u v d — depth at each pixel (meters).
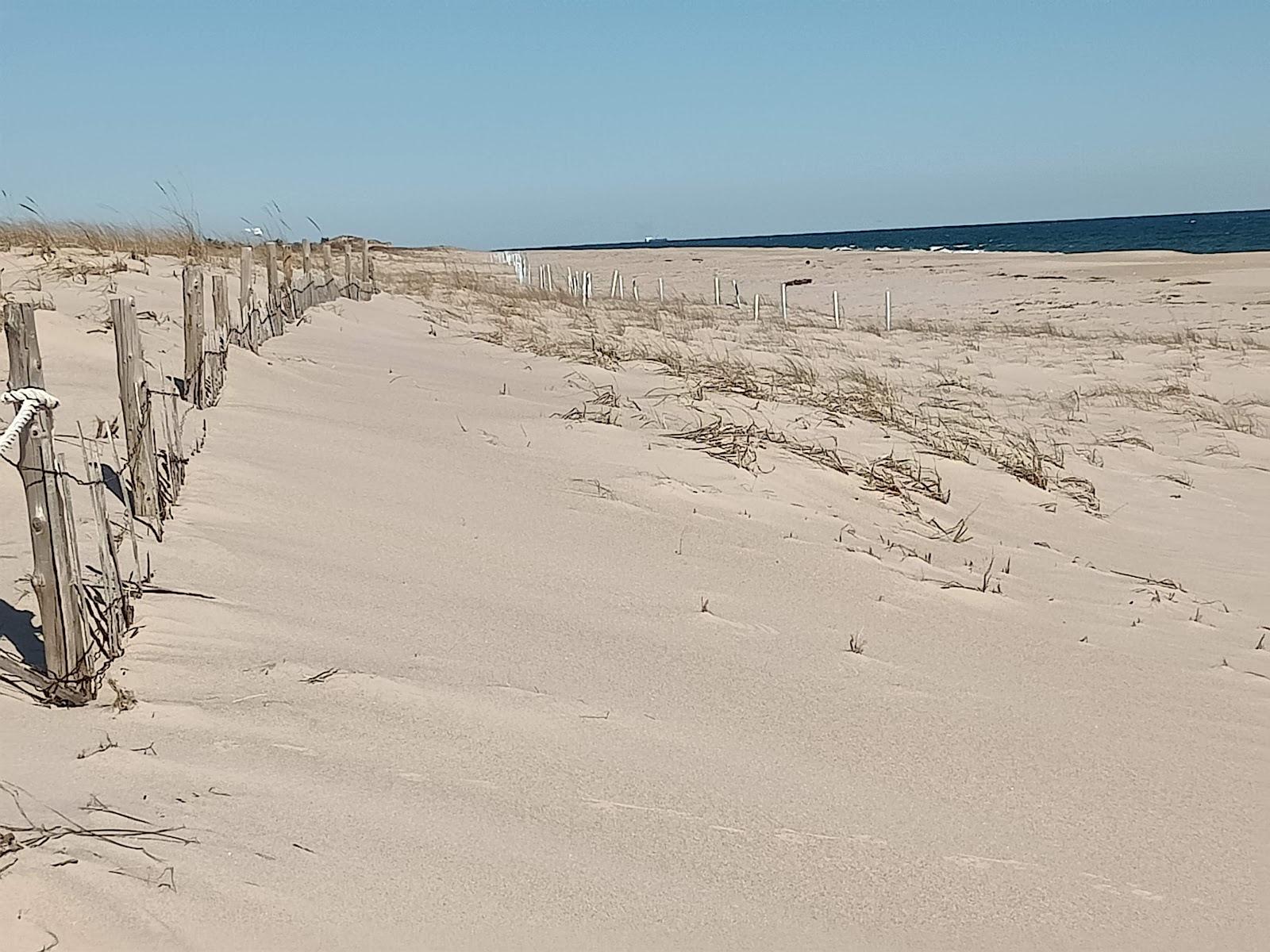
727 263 60.88
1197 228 135.75
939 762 4.51
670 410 10.29
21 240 15.63
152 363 8.45
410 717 4.21
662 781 4.04
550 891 3.29
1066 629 6.41
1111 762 4.68
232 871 3.12
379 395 9.84
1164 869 3.87
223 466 6.75
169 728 3.90
